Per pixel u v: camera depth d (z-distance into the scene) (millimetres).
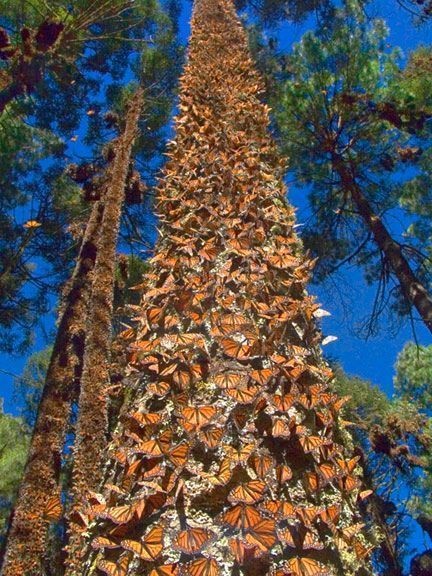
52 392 4180
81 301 4832
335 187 7914
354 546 1503
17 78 4180
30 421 8500
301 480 1540
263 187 2785
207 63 4371
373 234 7273
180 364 1743
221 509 1416
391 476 6320
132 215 7340
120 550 1392
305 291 2203
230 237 2287
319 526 1468
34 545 3312
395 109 6801
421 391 9805
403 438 6648
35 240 6723
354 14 7531
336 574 1400
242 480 1466
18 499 3555
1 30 4223
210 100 3703
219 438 1529
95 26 7016
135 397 1810
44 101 7688
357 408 8102
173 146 3432
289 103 7211
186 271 2174
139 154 7375
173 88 7562
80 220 6758
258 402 1629
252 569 1312
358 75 7066
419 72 7152
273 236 2447
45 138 6617
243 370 1715
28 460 3775
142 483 1464
